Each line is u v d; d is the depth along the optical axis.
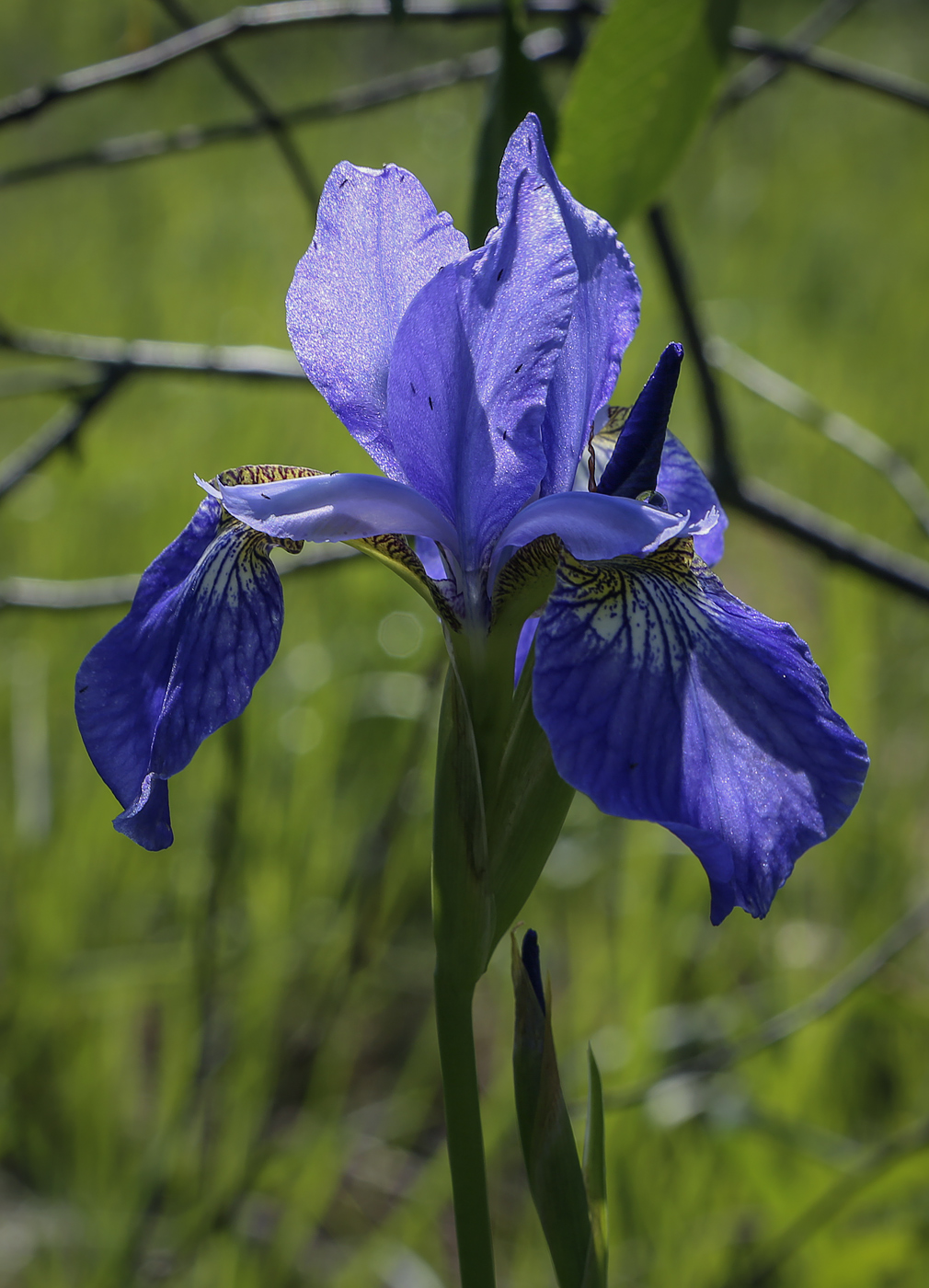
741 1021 0.67
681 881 0.69
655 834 0.71
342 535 0.45
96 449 1.01
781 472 1.16
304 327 0.46
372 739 0.84
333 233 0.45
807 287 1.57
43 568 0.96
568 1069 0.65
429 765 0.78
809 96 1.97
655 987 0.64
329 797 0.77
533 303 0.45
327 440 1.05
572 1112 0.59
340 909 0.68
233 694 0.45
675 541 0.45
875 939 0.70
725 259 1.57
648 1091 0.56
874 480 1.07
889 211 1.71
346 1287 0.59
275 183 1.56
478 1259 0.44
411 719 0.81
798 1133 0.57
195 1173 0.61
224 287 1.35
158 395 1.14
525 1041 0.44
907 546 1.01
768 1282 0.56
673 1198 0.59
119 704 0.45
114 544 0.95
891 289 1.51
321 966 0.69
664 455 0.48
